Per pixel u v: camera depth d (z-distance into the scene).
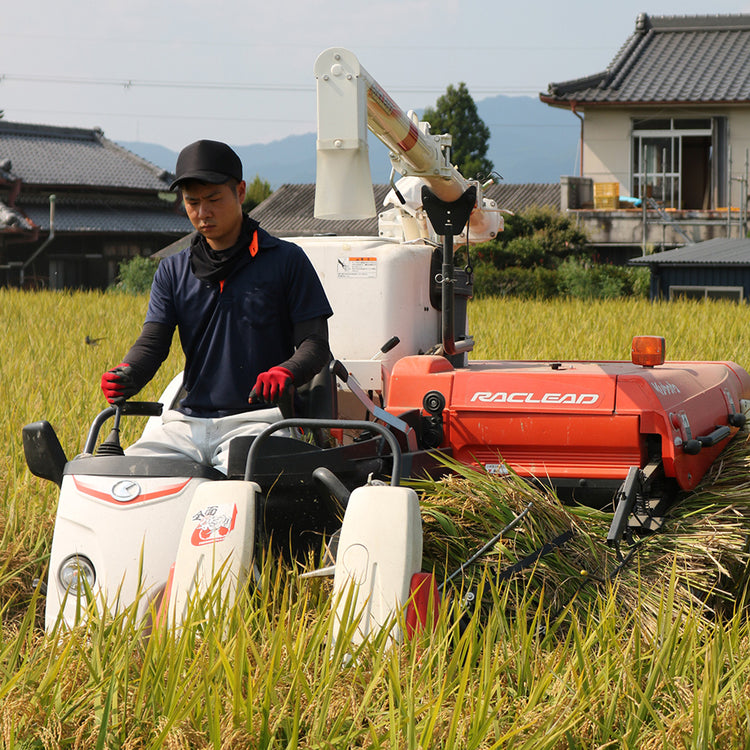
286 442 3.79
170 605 3.36
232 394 4.14
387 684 2.99
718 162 35.84
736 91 35.38
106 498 3.75
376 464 4.22
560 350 12.60
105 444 4.06
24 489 5.26
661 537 4.45
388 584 3.20
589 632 3.54
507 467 4.26
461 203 5.89
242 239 4.11
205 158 3.98
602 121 36.75
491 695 2.88
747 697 3.01
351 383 4.38
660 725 2.84
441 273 6.21
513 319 17.33
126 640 3.13
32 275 45.28
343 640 3.04
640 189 36.66
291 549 3.89
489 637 3.20
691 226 34.69
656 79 37.00
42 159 50.72
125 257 47.84
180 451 4.07
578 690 2.95
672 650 3.29
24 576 4.74
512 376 4.93
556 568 3.92
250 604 3.26
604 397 4.75
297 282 4.11
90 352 11.62
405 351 6.07
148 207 50.91
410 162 5.64
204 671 2.88
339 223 43.41
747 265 25.41
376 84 4.97
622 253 35.69
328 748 2.67
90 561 3.68
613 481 4.72
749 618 3.99
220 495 3.47
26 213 46.56
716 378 5.82
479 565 3.78
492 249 33.19
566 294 31.03
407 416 4.80
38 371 9.74
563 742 2.85
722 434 5.18
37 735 2.75
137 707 2.79
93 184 48.31
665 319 17.14
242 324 4.11
